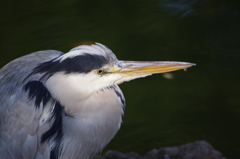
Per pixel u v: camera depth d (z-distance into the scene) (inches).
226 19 539.2
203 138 401.1
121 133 411.8
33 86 282.0
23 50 493.7
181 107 442.6
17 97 282.5
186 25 535.8
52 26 533.0
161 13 552.4
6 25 534.0
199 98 452.1
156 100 454.9
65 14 553.9
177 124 421.1
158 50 501.7
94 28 531.8
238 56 493.0
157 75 490.3
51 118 285.4
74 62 277.7
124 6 565.9
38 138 285.4
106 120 303.3
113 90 312.7
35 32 523.8
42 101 281.3
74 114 293.7
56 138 292.4
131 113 438.0
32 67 296.4
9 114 282.8
